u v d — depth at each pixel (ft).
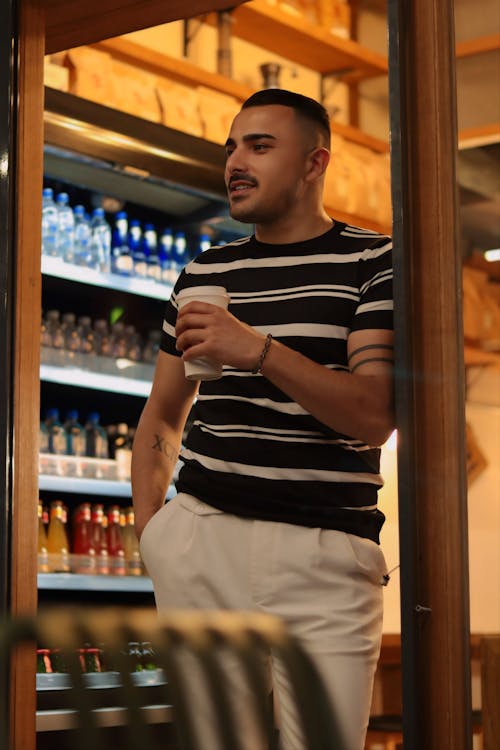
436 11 6.73
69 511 13.93
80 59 13.46
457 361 6.47
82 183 13.46
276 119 7.16
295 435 6.76
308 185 7.18
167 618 3.35
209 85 15.14
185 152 13.21
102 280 13.48
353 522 6.75
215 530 6.89
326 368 6.58
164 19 8.81
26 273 8.52
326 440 6.75
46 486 12.94
